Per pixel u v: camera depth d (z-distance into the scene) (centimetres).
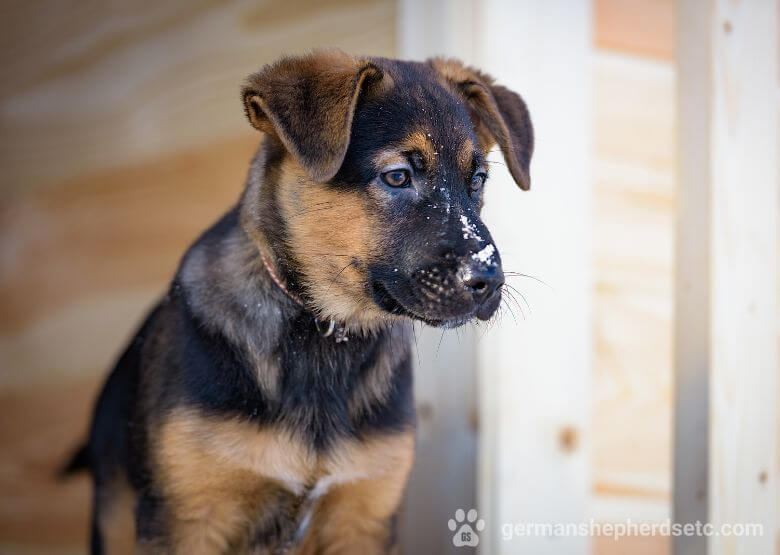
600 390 428
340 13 475
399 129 300
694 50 345
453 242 289
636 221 439
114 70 575
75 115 590
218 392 311
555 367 399
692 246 344
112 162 571
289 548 339
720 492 337
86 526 539
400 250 297
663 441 437
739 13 345
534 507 397
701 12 342
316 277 315
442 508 415
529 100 397
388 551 342
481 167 320
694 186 344
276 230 315
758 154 346
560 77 401
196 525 321
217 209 519
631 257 436
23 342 593
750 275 343
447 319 289
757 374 343
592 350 426
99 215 573
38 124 607
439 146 302
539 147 397
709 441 337
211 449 308
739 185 342
